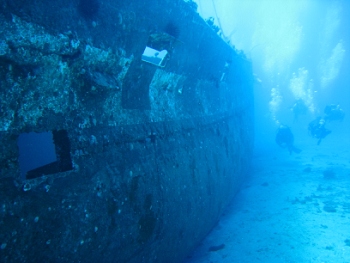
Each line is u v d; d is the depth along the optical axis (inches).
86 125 81.0
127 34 88.8
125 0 81.9
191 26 121.6
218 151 183.9
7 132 59.4
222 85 209.6
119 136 93.4
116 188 87.4
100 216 80.3
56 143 76.9
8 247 56.8
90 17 74.7
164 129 122.6
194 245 148.9
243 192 254.4
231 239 164.6
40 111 67.4
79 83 78.8
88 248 76.2
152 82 118.0
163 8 98.4
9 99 60.1
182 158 132.3
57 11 65.4
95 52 80.0
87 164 78.7
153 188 105.9
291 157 382.3
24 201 60.7
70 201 71.5
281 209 199.8
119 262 88.7
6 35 56.9
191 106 157.6
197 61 145.6
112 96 92.4
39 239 63.2
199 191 147.5
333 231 153.9
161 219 110.5
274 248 145.8
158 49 116.1
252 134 343.6
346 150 383.6
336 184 240.4
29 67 63.5
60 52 69.8
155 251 108.8
